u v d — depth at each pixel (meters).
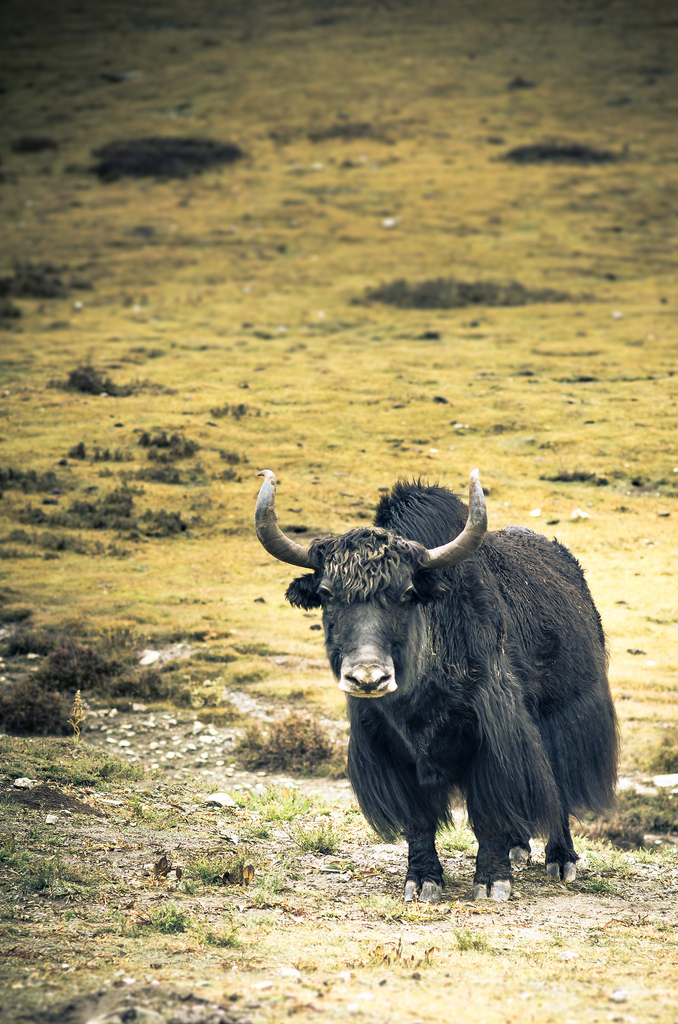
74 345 105.31
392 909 20.55
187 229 152.88
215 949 16.55
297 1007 13.29
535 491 69.38
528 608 24.55
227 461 75.44
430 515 22.95
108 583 56.97
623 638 49.00
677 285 124.50
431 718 22.20
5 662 46.19
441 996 14.17
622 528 63.38
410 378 94.06
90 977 14.48
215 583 57.53
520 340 106.31
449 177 169.75
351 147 188.75
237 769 36.03
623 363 97.38
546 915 20.91
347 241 145.00
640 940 18.67
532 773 22.22
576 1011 13.41
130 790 29.48
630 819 32.41
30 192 174.75
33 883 19.44
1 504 67.06
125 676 44.19
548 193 161.38
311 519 64.62
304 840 26.17
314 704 42.69
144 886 20.34
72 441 78.62
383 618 19.72
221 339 108.81
